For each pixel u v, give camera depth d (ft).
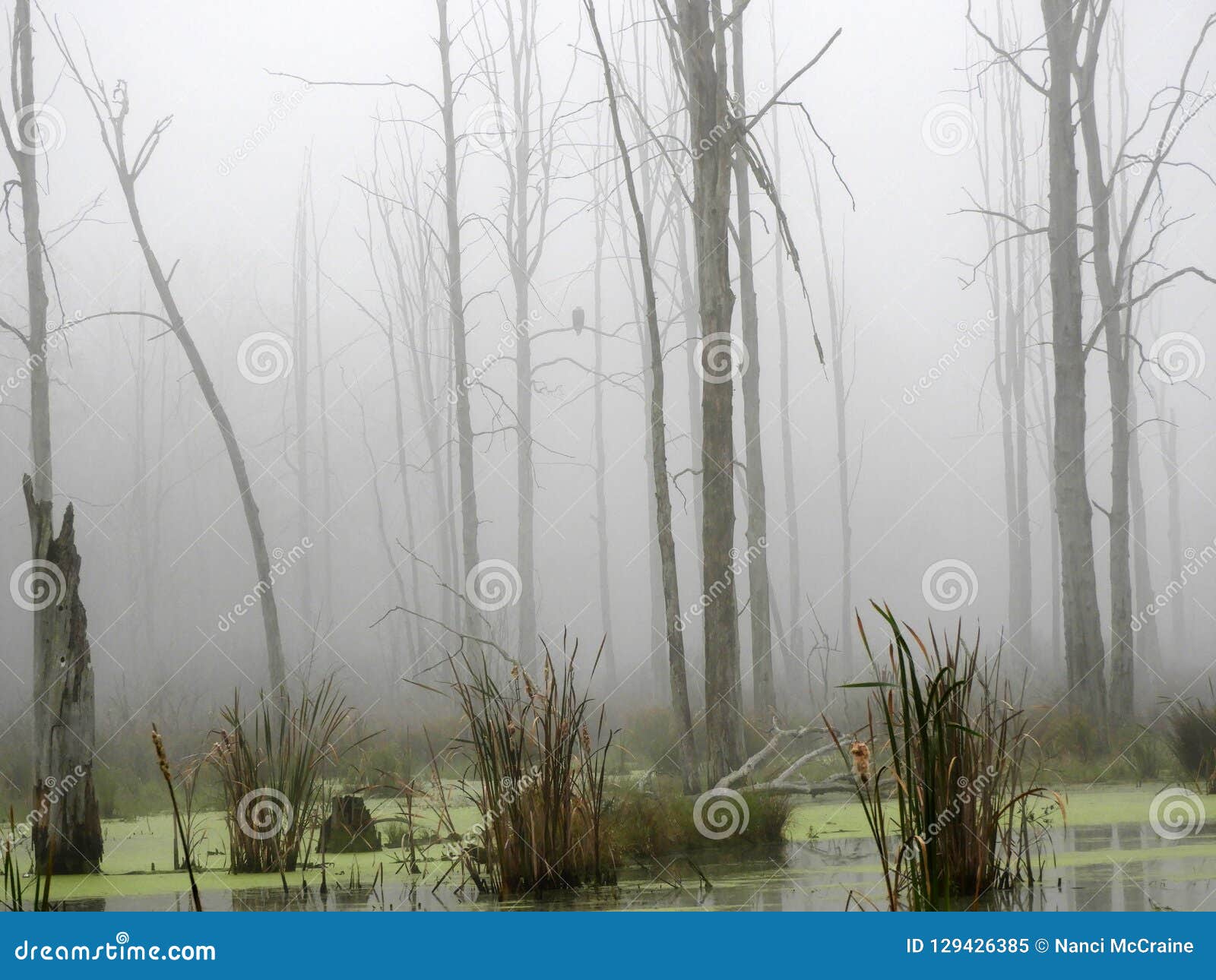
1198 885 17.66
